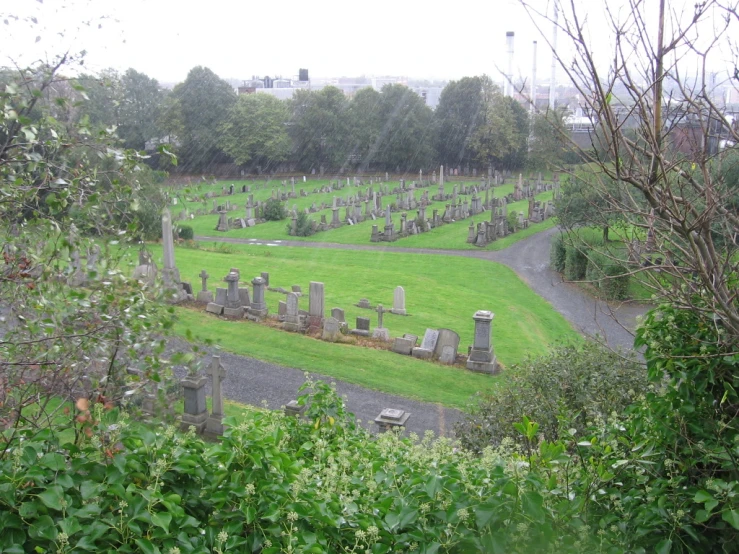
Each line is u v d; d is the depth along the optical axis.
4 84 5.73
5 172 5.70
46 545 3.72
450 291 27.67
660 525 4.57
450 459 5.60
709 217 3.87
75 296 5.38
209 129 67.44
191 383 13.09
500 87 75.25
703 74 4.05
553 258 32.97
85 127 5.75
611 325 22.92
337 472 5.32
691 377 4.66
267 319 21.72
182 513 3.97
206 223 45.81
